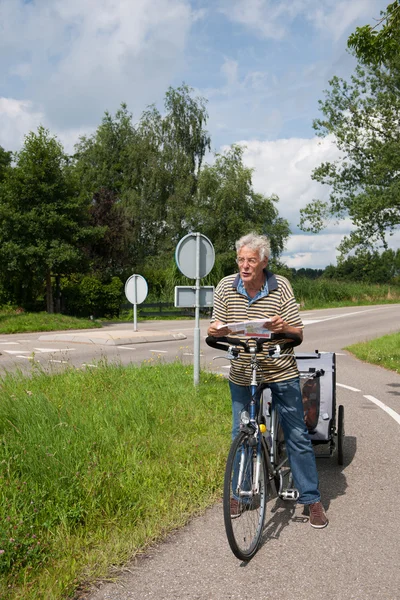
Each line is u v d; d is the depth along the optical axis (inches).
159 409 285.3
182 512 173.2
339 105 655.8
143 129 1862.7
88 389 328.8
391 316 1171.9
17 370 362.0
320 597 126.0
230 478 141.4
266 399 185.8
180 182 1776.6
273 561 144.2
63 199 1098.1
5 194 1066.7
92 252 1400.1
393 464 230.4
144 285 843.4
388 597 126.1
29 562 136.3
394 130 637.9
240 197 1595.7
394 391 398.0
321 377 212.2
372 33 395.5
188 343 725.9
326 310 1419.8
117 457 204.4
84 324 1004.6
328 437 202.5
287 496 168.2
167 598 125.5
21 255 1040.8
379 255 623.2
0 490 162.9
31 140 1077.1
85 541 149.2
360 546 153.2
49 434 210.7
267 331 151.3
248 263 156.8
